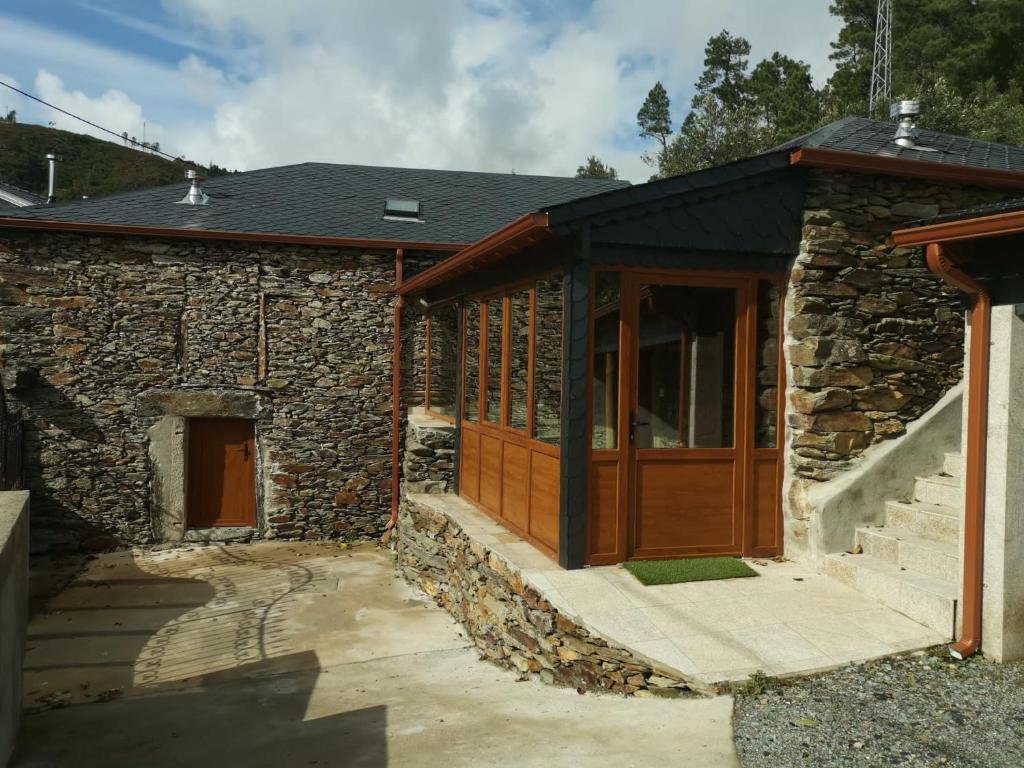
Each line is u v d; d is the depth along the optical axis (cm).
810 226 566
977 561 418
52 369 1081
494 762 342
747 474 572
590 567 542
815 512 550
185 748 399
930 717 356
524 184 1478
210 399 1116
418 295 1146
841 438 569
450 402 956
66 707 491
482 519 754
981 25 2628
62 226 1057
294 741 402
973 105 2108
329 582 938
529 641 521
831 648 423
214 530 1142
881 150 621
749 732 347
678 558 560
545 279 596
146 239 1095
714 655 413
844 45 2938
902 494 570
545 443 597
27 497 419
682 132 3178
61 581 964
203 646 721
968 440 425
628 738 352
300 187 1316
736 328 569
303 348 1134
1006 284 406
